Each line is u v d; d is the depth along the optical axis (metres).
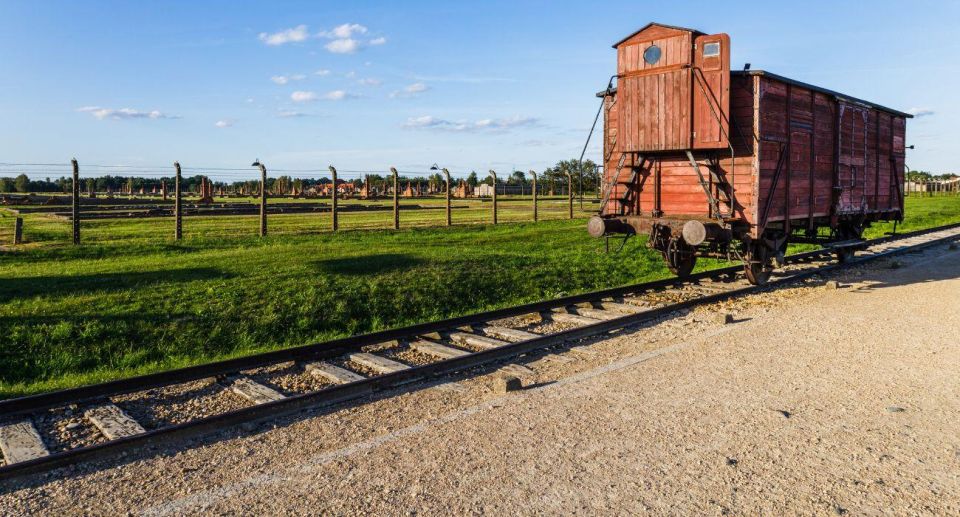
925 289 12.36
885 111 16.89
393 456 4.92
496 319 10.10
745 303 11.23
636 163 12.93
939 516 3.93
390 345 8.55
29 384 7.55
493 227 26.08
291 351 7.71
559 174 71.38
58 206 42.66
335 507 4.12
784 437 5.17
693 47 11.40
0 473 4.57
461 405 6.12
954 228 29.38
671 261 12.60
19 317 9.28
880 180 17.09
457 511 4.05
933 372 6.91
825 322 9.56
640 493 4.25
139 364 8.38
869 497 4.17
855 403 5.96
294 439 5.35
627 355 7.81
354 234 22.12
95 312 9.69
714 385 6.54
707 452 4.89
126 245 17.25
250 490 4.40
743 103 11.32
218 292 11.17
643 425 5.46
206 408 6.34
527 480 4.46
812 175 13.25
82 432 5.71
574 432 5.33
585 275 15.05
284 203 53.09
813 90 12.98
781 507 4.05
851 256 16.55
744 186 11.40
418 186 81.00
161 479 4.61
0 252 15.67
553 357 7.75
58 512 4.16
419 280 12.89
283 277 12.52
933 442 5.04
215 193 93.88
